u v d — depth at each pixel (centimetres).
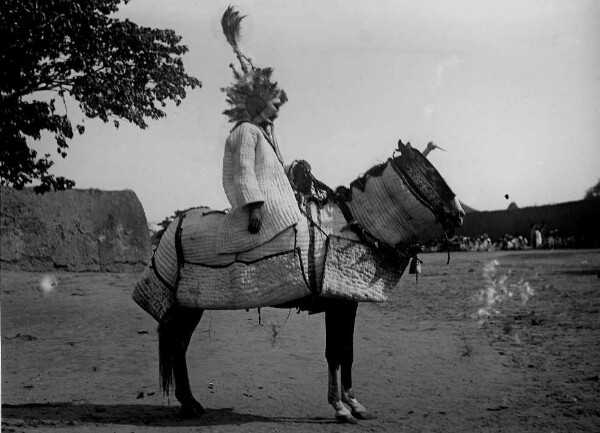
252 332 1214
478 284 2025
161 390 819
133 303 1609
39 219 2433
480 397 748
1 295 1747
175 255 699
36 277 2177
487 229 5631
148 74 1709
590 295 1625
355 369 902
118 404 753
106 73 1708
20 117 1661
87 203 2528
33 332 1245
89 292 1816
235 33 718
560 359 927
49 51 1633
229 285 667
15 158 1698
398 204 672
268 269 656
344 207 679
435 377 848
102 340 1162
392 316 1414
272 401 755
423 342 1089
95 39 1652
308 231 661
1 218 2388
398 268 691
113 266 2500
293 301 674
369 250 673
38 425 651
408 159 675
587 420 652
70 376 897
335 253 662
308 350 1045
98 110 1683
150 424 664
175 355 698
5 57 1603
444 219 668
